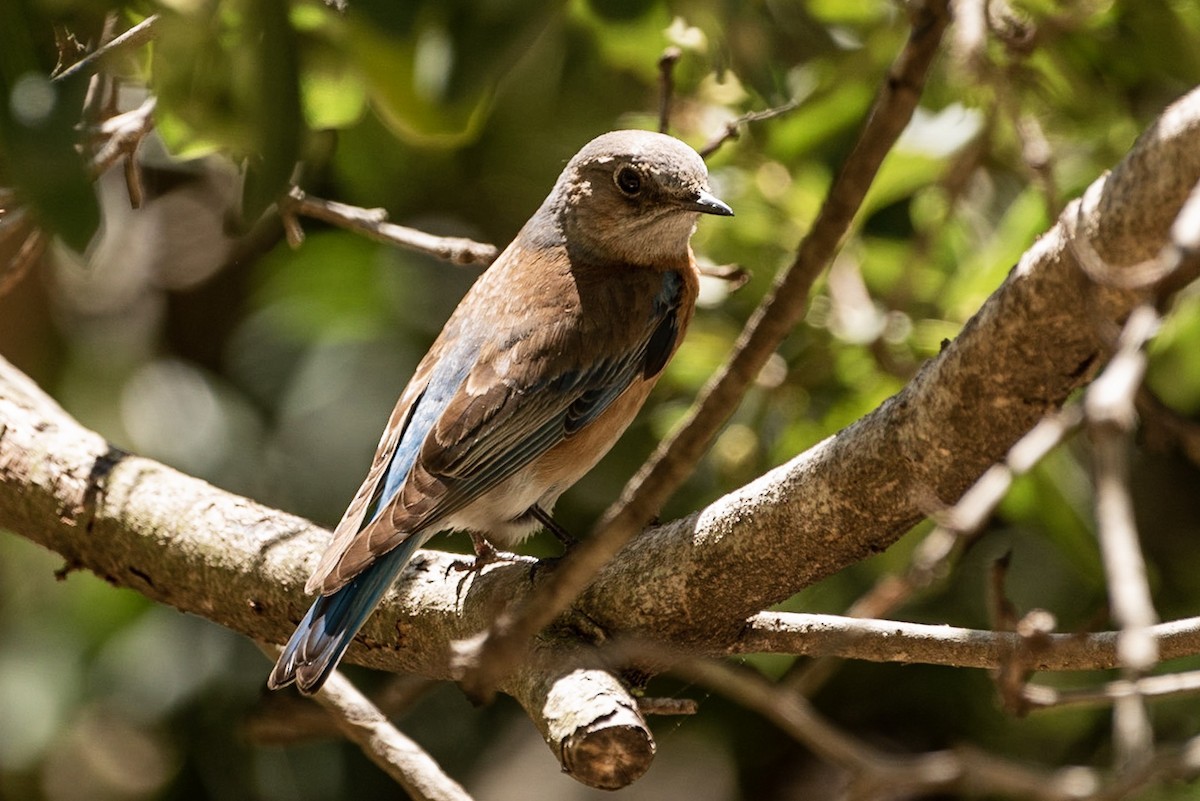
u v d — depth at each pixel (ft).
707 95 37.86
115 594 45.98
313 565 29.68
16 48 18.53
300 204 32.37
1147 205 19.43
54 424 32.99
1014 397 21.84
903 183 37.58
